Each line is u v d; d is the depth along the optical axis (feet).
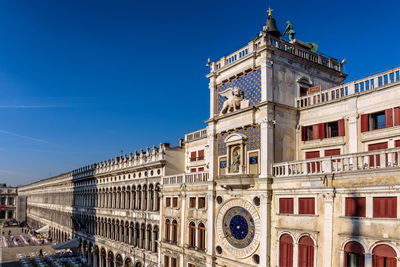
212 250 96.17
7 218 501.15
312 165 76.48
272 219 80.59
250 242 84.74
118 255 166.81
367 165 66.85
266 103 82.38
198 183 106.73
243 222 87.45
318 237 70.03
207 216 99.66
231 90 95.04
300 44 102.06
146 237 141.08
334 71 100.32
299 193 74.79
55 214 302.66
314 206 71.87
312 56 96.27
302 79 91.97
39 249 251.19
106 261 177.99
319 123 84.89
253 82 88.94
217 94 101.91
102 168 195.00
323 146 83.15
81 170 234.38
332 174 68.64
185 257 109.60
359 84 78.38
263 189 81.41
